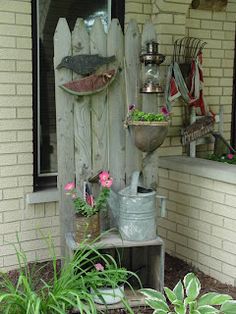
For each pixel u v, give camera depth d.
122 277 2.80
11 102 3.44
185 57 3.96
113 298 2.84
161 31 3.81
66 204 3.05
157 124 2.90
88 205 2.86
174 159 3.85
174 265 3.71
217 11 4.22
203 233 3.54
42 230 3.69
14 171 3.52
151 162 3.20
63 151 3.01
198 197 3.55
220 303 2.47
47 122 3.73
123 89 3.11
